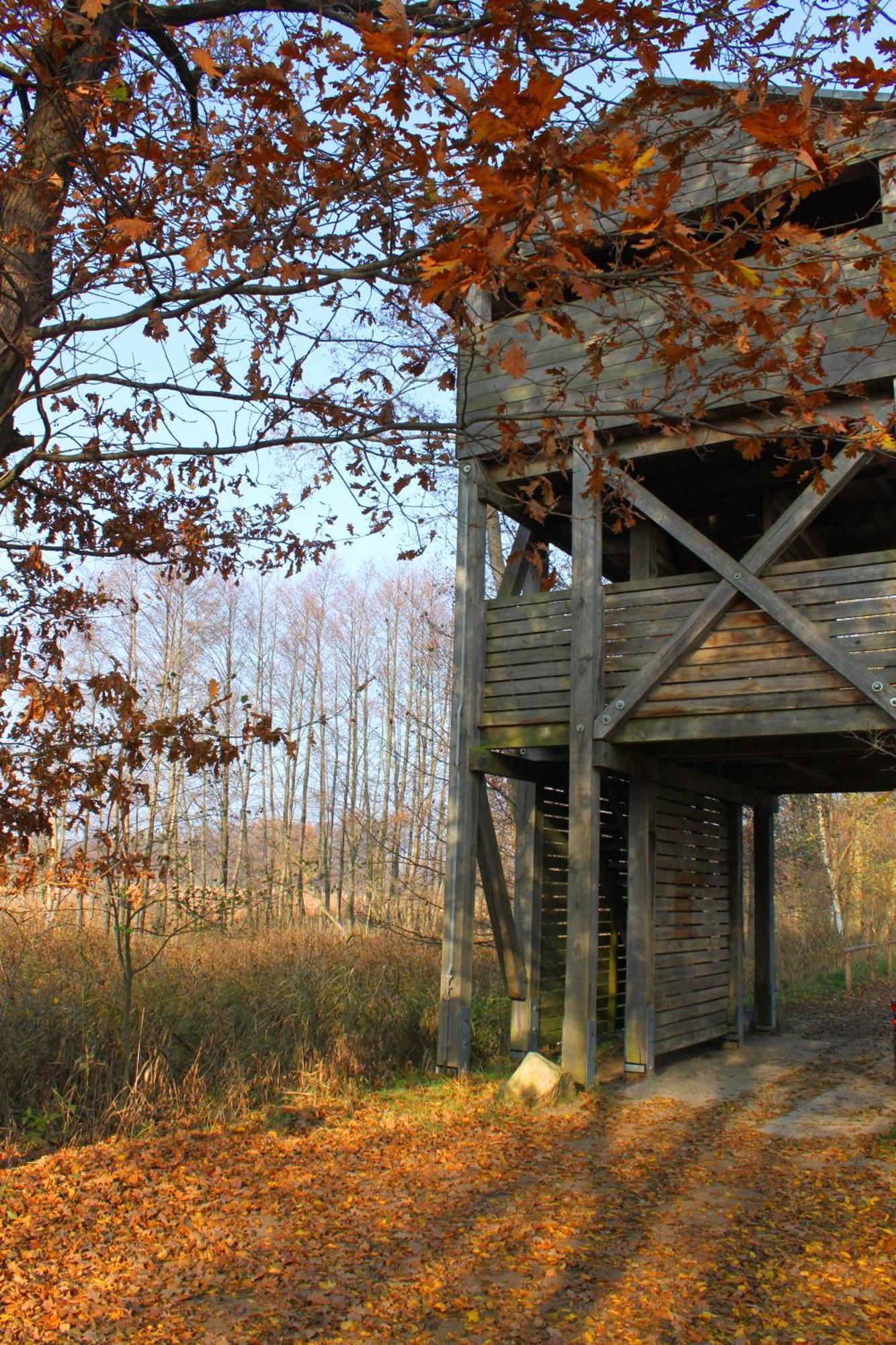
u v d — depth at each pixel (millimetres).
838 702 7660
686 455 9109
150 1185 5715
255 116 3688
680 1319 4172
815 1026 13172
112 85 3619
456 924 9070
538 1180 6051
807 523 7777
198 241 3223
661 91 3100
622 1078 9289
